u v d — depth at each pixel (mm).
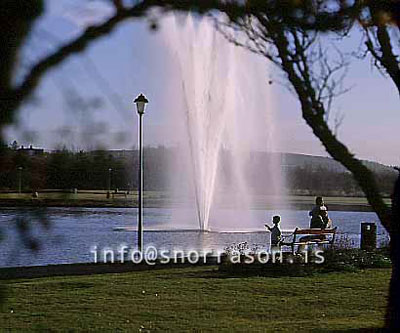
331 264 17234
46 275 15656
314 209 21422
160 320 10656
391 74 5512
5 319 10438
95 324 10289
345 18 4488
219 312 11406
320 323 10508
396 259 5949
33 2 3258
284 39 4582
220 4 4109
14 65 3254
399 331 6016
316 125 5121
